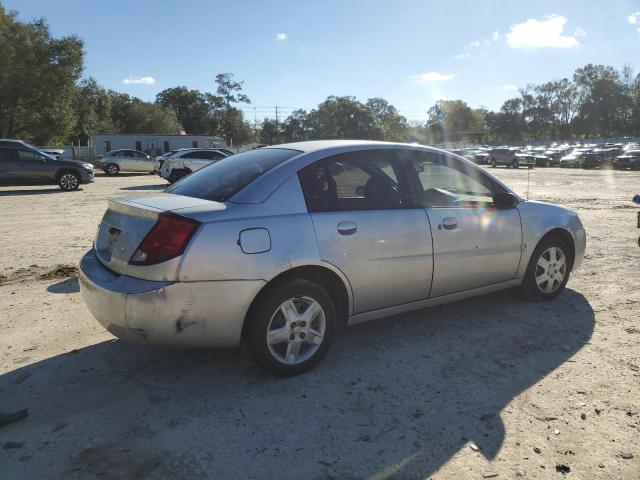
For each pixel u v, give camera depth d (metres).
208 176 3.95
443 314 4.77
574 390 3.34
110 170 31.34
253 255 3.22
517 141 126.56
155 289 3.05
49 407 3.15
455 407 3.14
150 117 87.62
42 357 3.86
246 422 2.99
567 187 22.48
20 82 42.66
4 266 6.64
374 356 3.88
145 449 2.73
